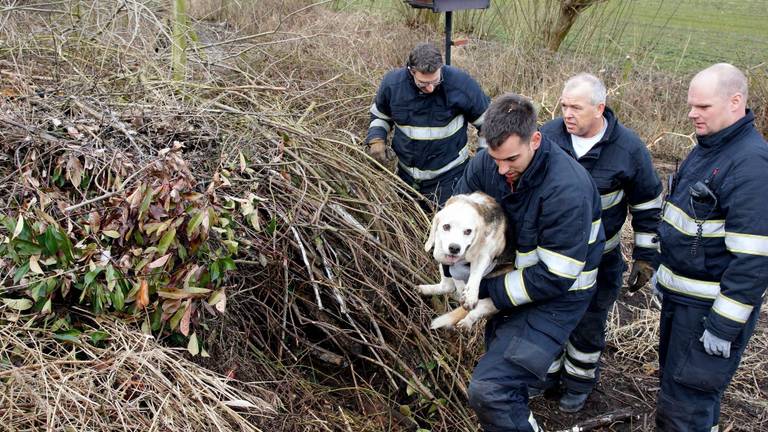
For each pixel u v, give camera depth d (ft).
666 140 22.74
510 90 24.84
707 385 9.50
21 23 15.44
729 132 8.90
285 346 10.86
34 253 8.71
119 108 11.51
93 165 9.90
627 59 25.29
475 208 8.89
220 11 26.89
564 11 27.40
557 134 10.89
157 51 16.48
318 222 11.39
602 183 10.58
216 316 10.43
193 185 9.98
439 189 14.34
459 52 27.32
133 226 9.16
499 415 9.14
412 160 14.25
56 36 14.33
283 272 11.39
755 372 13.35
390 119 14.51
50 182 9.89
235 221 10.52
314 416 10.03
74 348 8.71
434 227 9.41
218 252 9.71
